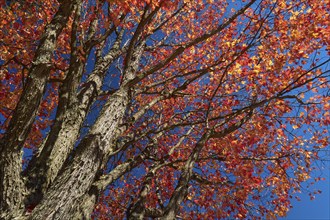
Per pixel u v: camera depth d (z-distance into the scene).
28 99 4.39
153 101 7.68
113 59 8.87
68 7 5.28
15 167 4.51
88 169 5.03
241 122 6.44
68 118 6.24
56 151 5.69
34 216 4.28
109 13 6.68
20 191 4.62
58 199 4.50
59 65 9.09
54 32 5.00
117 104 6.30
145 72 6.37
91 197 5.33
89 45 6.73
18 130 4.37
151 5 5.96
